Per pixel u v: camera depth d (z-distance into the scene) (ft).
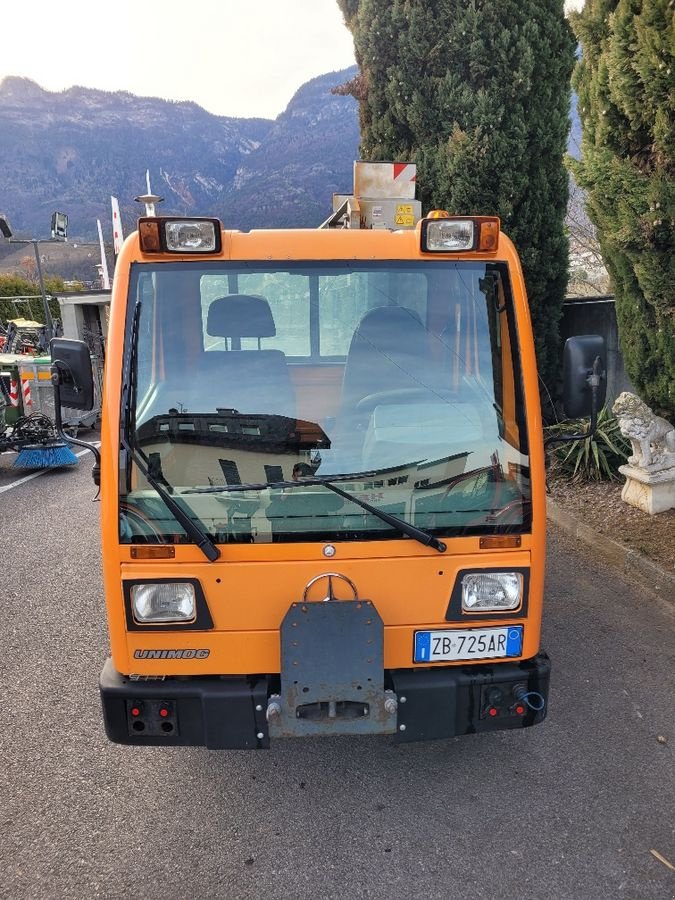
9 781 10.33
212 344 9.07
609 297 25.75
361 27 26.66
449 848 8.87
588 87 18.39
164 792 10.07
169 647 8.59
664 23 14.76
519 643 8.87
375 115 27.53
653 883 8.25
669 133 15.23
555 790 9.92
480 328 9.10
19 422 32.30
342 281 9.12
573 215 33.14
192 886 8.36
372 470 8.68
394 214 16.42
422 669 8.82
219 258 8.96
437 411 9.04
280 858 8.77
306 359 9.29
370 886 8.30
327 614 8.29
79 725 11.77
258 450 8.77
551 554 18.69
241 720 8.59
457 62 24.58
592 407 9.11
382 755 10.85
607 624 14.84
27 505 26.08
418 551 8.52
